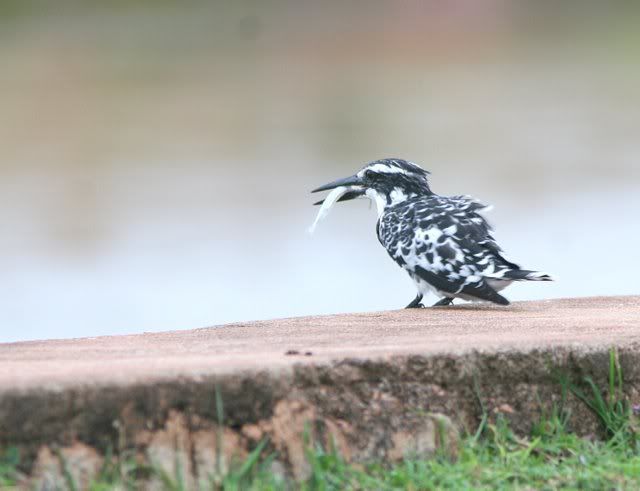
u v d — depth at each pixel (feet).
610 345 35.40
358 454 31.27
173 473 28.76
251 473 29.55
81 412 28.07
